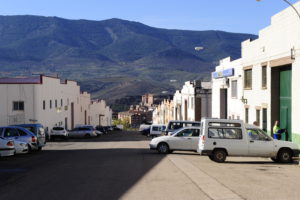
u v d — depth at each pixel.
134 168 18.11
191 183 13.61
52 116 68.06
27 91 59.28
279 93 31.38
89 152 29.62
